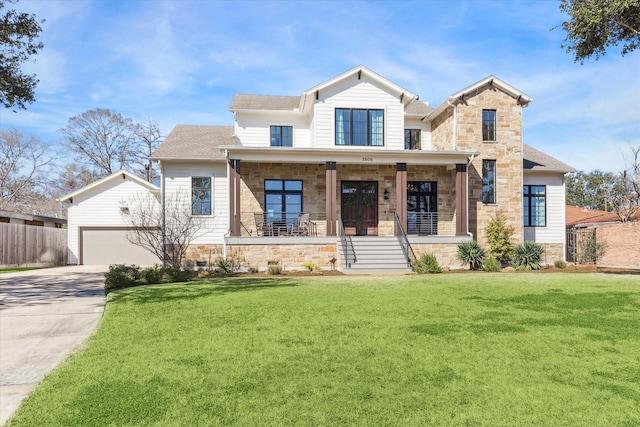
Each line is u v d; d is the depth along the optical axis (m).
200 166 17.61
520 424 2.97
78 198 22.81
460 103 18.06
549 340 5.03
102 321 6.36
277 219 18.19
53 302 8.57
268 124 19.30
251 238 15.51
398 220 16.69
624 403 3.29
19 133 39.62
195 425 2.98
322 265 15.76
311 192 18.45
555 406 3.25
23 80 14.11
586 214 31.89
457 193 17.05
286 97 22.09
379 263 14.95
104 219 22.95
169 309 7.19
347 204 18.70
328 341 5.05
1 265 18.50
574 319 6.13
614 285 9.84
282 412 3.17
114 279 10.84
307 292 8.94
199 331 5.63
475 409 3.20
